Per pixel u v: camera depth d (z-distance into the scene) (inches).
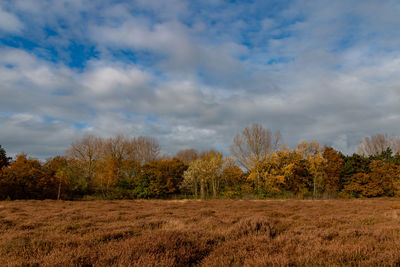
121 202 995.9
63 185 1338.6
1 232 288.8
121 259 167.8
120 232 264.8
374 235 249.9
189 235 238.4
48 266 159.8
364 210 589.3
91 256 177.6
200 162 1540.4
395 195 1401.3
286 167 1440.7
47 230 303.4
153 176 1530.5
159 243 202.5
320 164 1466.5
